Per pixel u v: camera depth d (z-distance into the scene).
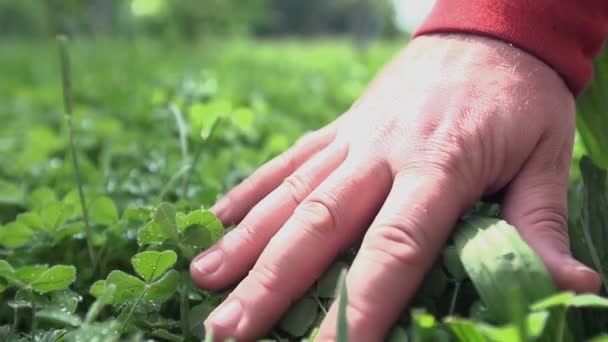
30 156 0.67
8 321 0.34
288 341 0.29
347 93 1.12
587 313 0.29
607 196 0.37
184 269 0.34
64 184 0.52
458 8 0.35
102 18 2.17
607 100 0.39
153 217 0.32
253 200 0.36
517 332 0.21
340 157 0.33
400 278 0.26
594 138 0.40
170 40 2.24
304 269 0.29
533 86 0.32
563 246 0.28
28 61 2.12
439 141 0.30
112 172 0.55
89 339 0.26
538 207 0.29
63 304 0.31
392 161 0.30
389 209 0.28
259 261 0.29
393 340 0.26
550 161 0.31
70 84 0.39
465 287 0.30
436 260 0.29
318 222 0.29
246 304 0.28
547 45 0.33
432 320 0.25
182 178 0.48
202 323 0.30
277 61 2.18
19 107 1.08
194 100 0.75
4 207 0.48
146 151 0.63
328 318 0.26
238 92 1.05
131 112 0.86
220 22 2.76
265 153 0.61
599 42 0.34
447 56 0.34
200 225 0.32
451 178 0.29
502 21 0.33
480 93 0.31
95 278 0.37
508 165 0.30
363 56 1.92
